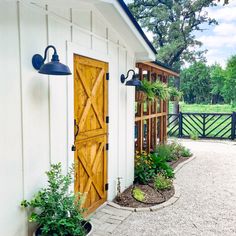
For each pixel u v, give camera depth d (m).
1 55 2.19
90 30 3.45
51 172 2.58
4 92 2.23
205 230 3.29
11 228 2.34
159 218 3.62
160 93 6.22
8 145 2.29
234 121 10.52
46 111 2.71
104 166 4.02
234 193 4.64
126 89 4.69
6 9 2.22
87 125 3.51
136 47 4.71
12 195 2.34
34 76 2.54
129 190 4.65
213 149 8.80
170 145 7.71
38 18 2.57
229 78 23.17
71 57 3.07
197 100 27.30
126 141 4.76
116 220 3.52
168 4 16.23
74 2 2.83
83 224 2.76
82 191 3.44
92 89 3.59
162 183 4.74
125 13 3.59
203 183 5.20
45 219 2.43
